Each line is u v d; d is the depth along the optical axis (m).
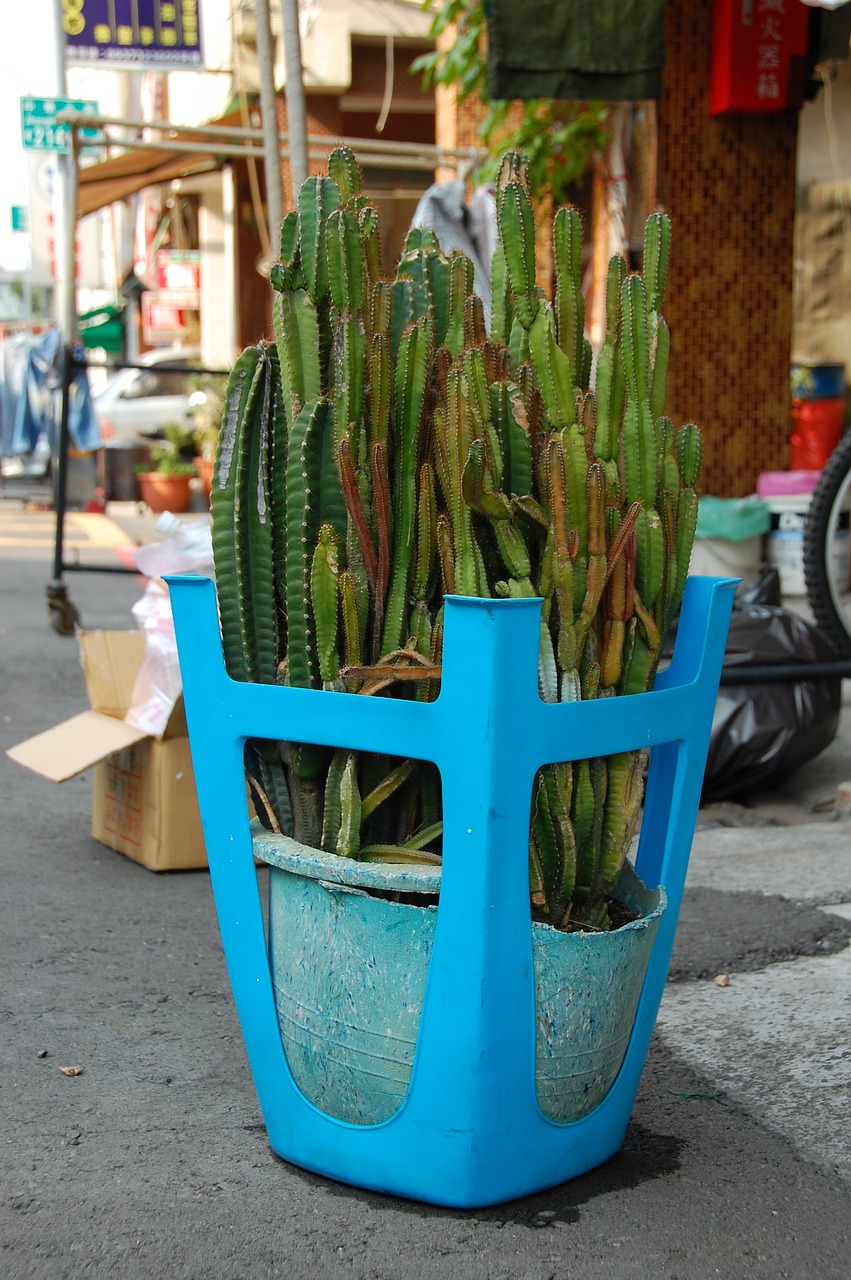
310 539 1.82
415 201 10.14
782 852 3.45
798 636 3.96
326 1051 1.86
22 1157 1.99
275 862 1.84
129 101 18.52
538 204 6.43
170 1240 1.77
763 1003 2.57
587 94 4.84
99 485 14.37
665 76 5.97
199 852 3.40
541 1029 1.79
